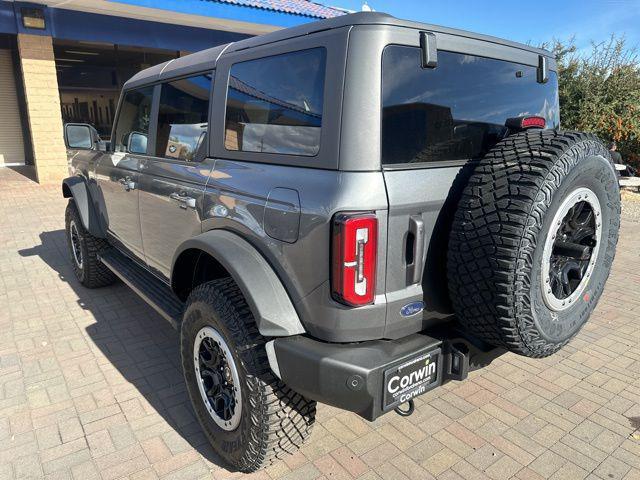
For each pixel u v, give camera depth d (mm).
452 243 2062
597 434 2910
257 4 11727
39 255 6340
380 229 1969
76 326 4285
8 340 4023
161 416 3041
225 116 2652
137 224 3666
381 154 1995
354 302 1958
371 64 1967
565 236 2328
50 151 11492
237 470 2580
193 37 12672
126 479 2527
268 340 2264
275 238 2199
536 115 2922
